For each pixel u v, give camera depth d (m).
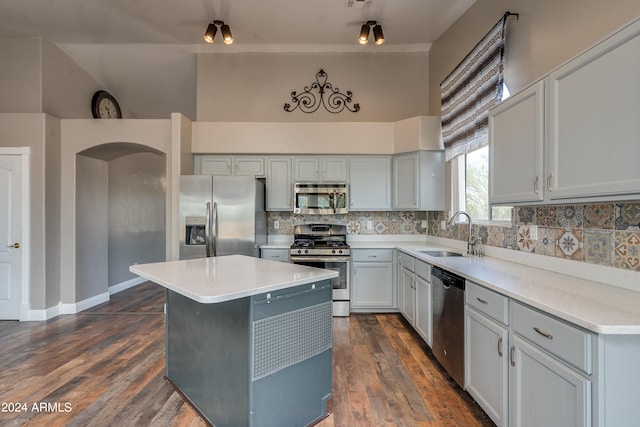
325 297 1.96
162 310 4.02
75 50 4.12
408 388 2.24
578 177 1.48
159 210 6.04
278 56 4.42
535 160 1.76
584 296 1.48
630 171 1.24
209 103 4.41
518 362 1.53
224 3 3.35
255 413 1.61
